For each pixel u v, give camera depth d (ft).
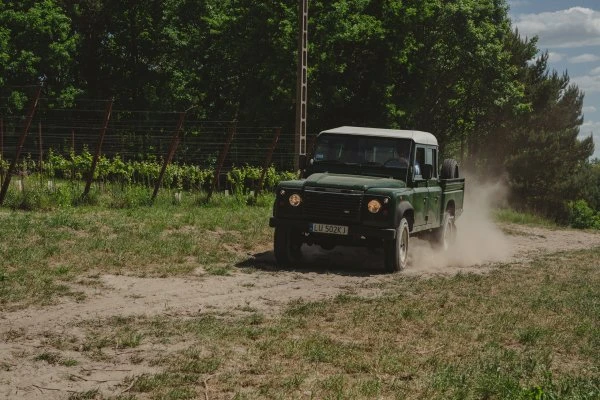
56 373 20.97
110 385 20.03
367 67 161.38
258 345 24.61
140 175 94.32
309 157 48.88
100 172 90.94
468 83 180.75
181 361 22.21
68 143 133.18
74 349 23.63
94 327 26.76
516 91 184.96
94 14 180.14
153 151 136.05
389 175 47.16
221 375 20.99
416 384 20.92
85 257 40.93
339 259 50.16
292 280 40.06
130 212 62.90
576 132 222.69
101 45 187.32
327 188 43.88
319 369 22.25
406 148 47.80
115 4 179.73
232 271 41.75
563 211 202.59
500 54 176.76
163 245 46.75
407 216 46.57
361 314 30.66
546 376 22.34
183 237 51.42
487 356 24.85
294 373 21.52
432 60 168.96
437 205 53.21
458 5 167.73
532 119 222.69
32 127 159.43
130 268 39.91
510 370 23.22
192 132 153.17
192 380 20.44
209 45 170.09
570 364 25.23
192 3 177.37
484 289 39.99
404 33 158.81
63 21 166.09
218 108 180.04
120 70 188.75
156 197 75.72
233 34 155.53
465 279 43.32
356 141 48.34
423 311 31.99
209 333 26.03
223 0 175.94
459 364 23.36
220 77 168.35
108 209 66.39
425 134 51.39
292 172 109.09
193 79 173.58
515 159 211.82
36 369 21.27
